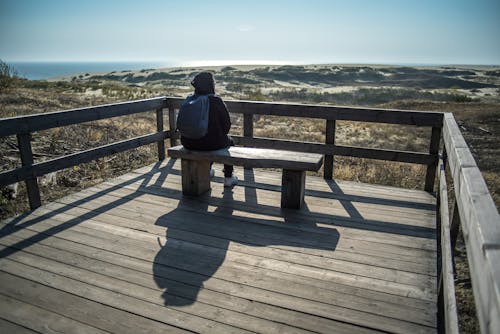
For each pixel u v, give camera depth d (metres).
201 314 2.62
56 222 4.09
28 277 3.06
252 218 4.23
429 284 3.00
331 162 5.70
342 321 2.57
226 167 5.14
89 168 6.98
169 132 6.70
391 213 4.45
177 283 2.98
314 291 2.90
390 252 3.51
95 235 3.79
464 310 3.94
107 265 3.24
